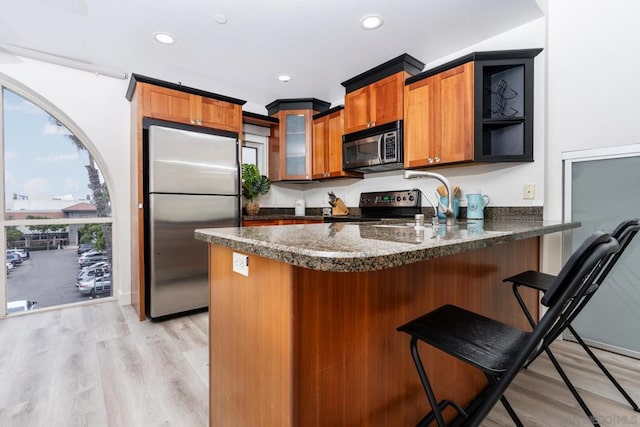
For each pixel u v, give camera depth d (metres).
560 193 2.21
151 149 2.55
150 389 1.61
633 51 1.93
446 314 1.08
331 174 3.51
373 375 0.99
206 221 2.81
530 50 2.16
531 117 2.21
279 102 3.81
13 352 2.00
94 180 3.04
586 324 2.13
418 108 2.56
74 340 2.19
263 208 4.05
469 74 2.26
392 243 0.79
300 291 0.79
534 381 1.68
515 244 1.85
